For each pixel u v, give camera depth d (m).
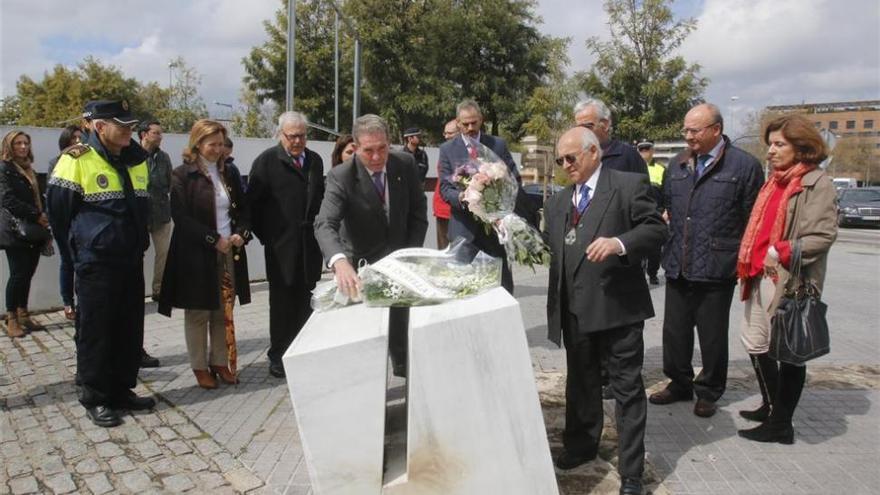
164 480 3.28
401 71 23.75
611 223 3.11
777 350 3.46
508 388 2.46
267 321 6.71
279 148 4.79
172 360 5.35
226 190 4.66
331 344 2.32
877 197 25.00
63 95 29.83
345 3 23.91
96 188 3.88
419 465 2.38
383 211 3.90
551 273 3.36
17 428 3.94
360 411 2.35
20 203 5.77
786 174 3.53
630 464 3.04
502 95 24.20
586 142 3.15
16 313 6.00
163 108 30.91
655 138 17.02
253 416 4.13
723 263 3.91
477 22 23.67
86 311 3.88
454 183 4.11
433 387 2.36
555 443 3.67
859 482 3.25
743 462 3.47
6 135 5.81
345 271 2.95
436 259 3.03
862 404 4.36
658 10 16.89
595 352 3.32
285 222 4.75
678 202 4.08
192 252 4.41
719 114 3.89
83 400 4.00
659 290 8.74
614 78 17.30
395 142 24.42
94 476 3.32
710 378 4.08
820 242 3.33
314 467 2.36
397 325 3.34
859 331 6.56
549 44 23.59
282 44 23.97
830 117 99.00
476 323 2.40
